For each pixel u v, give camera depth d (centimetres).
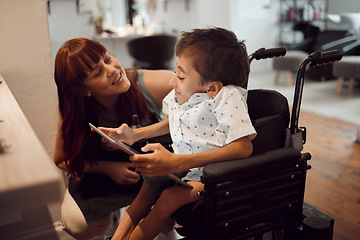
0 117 88
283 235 127
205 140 108
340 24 619
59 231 146
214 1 635
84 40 129
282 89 495
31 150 63
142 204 115
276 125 110
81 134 142
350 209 185
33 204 50
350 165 240
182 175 119
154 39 430
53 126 172
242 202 99
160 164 94
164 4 677
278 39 704
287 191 107
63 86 131
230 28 630
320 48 555
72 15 550
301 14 675
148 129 124
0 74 154
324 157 255
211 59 100
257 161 98
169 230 153
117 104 145
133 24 654
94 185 145
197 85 104
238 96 101
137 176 144
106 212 134
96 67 127
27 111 165
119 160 154
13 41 155
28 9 155
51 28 536
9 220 138
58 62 128
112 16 639
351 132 309
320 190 206
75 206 134
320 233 112
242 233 109
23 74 160
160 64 447
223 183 95
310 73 548
